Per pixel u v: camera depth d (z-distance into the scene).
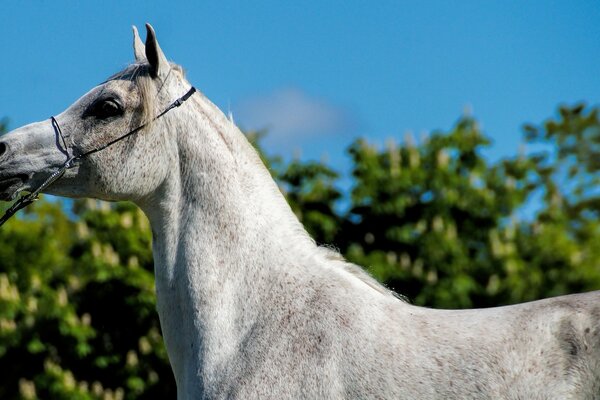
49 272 25.52
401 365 8.55
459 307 24.83
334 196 27.12
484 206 27.00
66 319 23.56
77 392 23.02
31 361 23.94
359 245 26.31
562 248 26.98
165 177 9.52
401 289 25.08
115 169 9.45
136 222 25.58
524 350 8.39
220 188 9.41
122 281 24.30
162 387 23.89
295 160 27.55
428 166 27.61
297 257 9.30
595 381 8.14
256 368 8.84
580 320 8.38
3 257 25.53
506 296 25.59
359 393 8.54
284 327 8.95
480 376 8.37
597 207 37.34
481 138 28.33
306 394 8.62
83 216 26.48
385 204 26.36
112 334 24.38
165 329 9.46
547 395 8.19
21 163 9.49
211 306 9.17
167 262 9.46
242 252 9.29
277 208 9.52
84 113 9.56
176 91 9.59
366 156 27.27
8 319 23.91
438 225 26.09
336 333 8.79
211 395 8.91
